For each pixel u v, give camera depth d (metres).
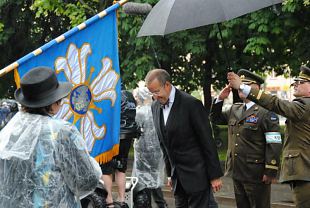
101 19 5.25
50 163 3.72
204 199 5.65
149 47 14.38
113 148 5.38
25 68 4.77
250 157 6.46
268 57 15.62
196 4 5.27
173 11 5.31
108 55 5.30
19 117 3.83
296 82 5.91
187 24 5.23
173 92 5.63
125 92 7.37
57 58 4.95
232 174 6.63
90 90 5.20
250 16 13.05
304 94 5.84
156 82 5.53
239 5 5.25
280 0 5.43
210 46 15.72
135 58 14.51
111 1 14.05
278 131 6.35
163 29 5.30
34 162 3.72
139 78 14.30
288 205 10.23
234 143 6.59
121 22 13.68
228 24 13.29
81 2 13.27
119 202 7.08
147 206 8.24
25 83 3.79
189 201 5.72
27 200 3.71
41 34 17.88
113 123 5.37
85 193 3.93
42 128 3.76
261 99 5.50
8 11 16.97
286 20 12.93
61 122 3.83
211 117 6.40
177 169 5.70
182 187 5.78
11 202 3.73
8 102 7.76
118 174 7.35
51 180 3.71
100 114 5.28
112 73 5.34
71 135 3.81
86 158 3.85
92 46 5.20
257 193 6.51
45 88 3.82
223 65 16.86
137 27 13.62
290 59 14.83
